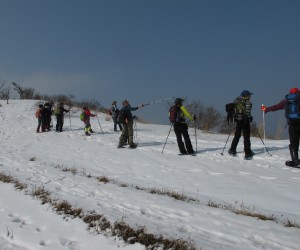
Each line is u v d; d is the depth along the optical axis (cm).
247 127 1195
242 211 598
